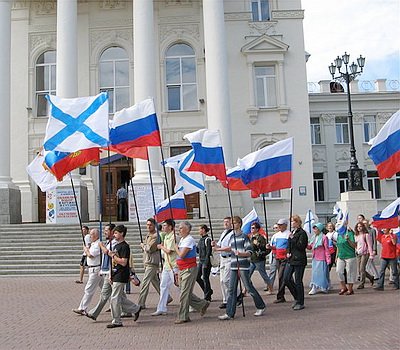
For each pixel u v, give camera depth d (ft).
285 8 88.02
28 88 89.20
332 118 119.75
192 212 83.35
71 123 29.25
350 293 38.58
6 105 76.74
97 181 86.28
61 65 75.15
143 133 31.81
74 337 24.61
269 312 30.94
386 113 120.98
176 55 89.15
